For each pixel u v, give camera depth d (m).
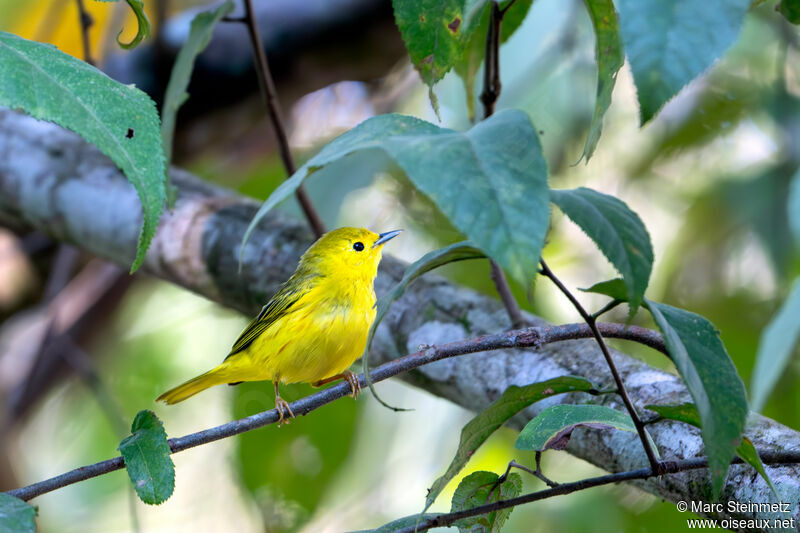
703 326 4.43
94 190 10.16
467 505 5.56
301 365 8.31
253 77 12.16
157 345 15.30
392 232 8.77
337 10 11.67
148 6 11.98
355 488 12.94
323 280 8.30
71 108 4.12
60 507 14.91
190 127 12.74
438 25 4.77
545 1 13.49
